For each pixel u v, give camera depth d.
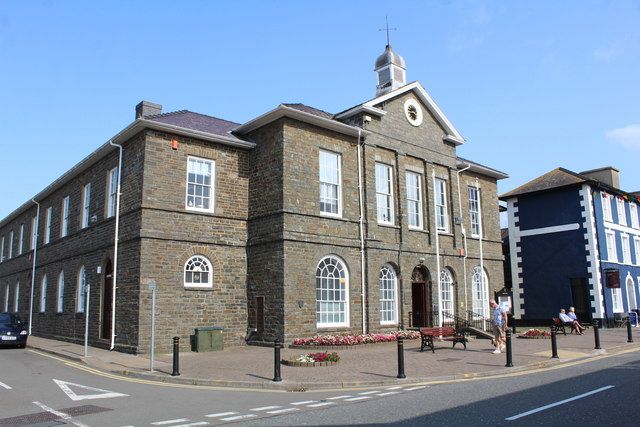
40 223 31.70
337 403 9.98
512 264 35.12
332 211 22.00
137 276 19.06
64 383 13.05
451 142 27.83
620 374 12.45
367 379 12.48
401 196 24.34
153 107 24.02
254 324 20.89
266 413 9.16
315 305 20.48
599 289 31.19
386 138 24.22
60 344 23.33
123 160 21.36
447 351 18.12
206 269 20.73
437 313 24.62
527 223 34.81
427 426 7.70
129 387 12.40
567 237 32.91
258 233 21.20
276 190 20.61
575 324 25.30
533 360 15.19
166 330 19.17
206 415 9.09
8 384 12.95
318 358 15.12
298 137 21.11
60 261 27.38
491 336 23.14
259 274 20.94
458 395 10.31
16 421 8.92
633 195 37.16
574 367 14.25
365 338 19.92
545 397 9.73
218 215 21.08
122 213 20.66
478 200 29.48
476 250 28.33
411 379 12.44
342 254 21.66
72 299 24.97
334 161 22.48
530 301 34.00
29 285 32.06
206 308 20.27
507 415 8.26
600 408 8.59
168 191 20.00
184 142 20.67
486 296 28.48
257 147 21.98
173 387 12.37
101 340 21.17
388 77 26.88
